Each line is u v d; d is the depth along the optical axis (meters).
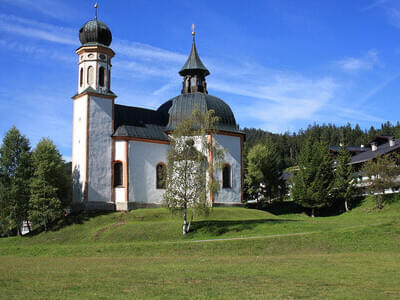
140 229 42.88
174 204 41.88
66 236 44.50
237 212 52.25
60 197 50.97
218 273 21.95
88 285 18.89
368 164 64.88
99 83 53.12
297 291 17.20
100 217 48.03
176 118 56.84
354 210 67.00
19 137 51.59
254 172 78.25
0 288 18.41
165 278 20.58
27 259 32.78
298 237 34.28
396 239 32.91
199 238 39.62
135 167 52.44
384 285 18.38
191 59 62.12
